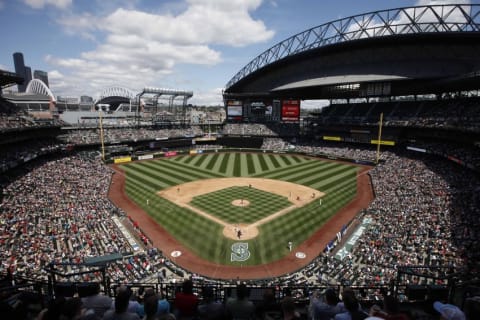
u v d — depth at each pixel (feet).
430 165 191.62
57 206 128.77
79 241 99.14
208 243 108.58
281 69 338.54
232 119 341.82
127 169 229.86
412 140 230.48
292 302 18.37
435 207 121.90
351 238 109.29
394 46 250.98
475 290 28.37
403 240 98.43
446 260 80.84
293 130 338.13
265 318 22.65
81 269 79.61
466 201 121.90
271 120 327.26
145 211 140.26
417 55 243.81
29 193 141.18
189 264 95.25
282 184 186.91
